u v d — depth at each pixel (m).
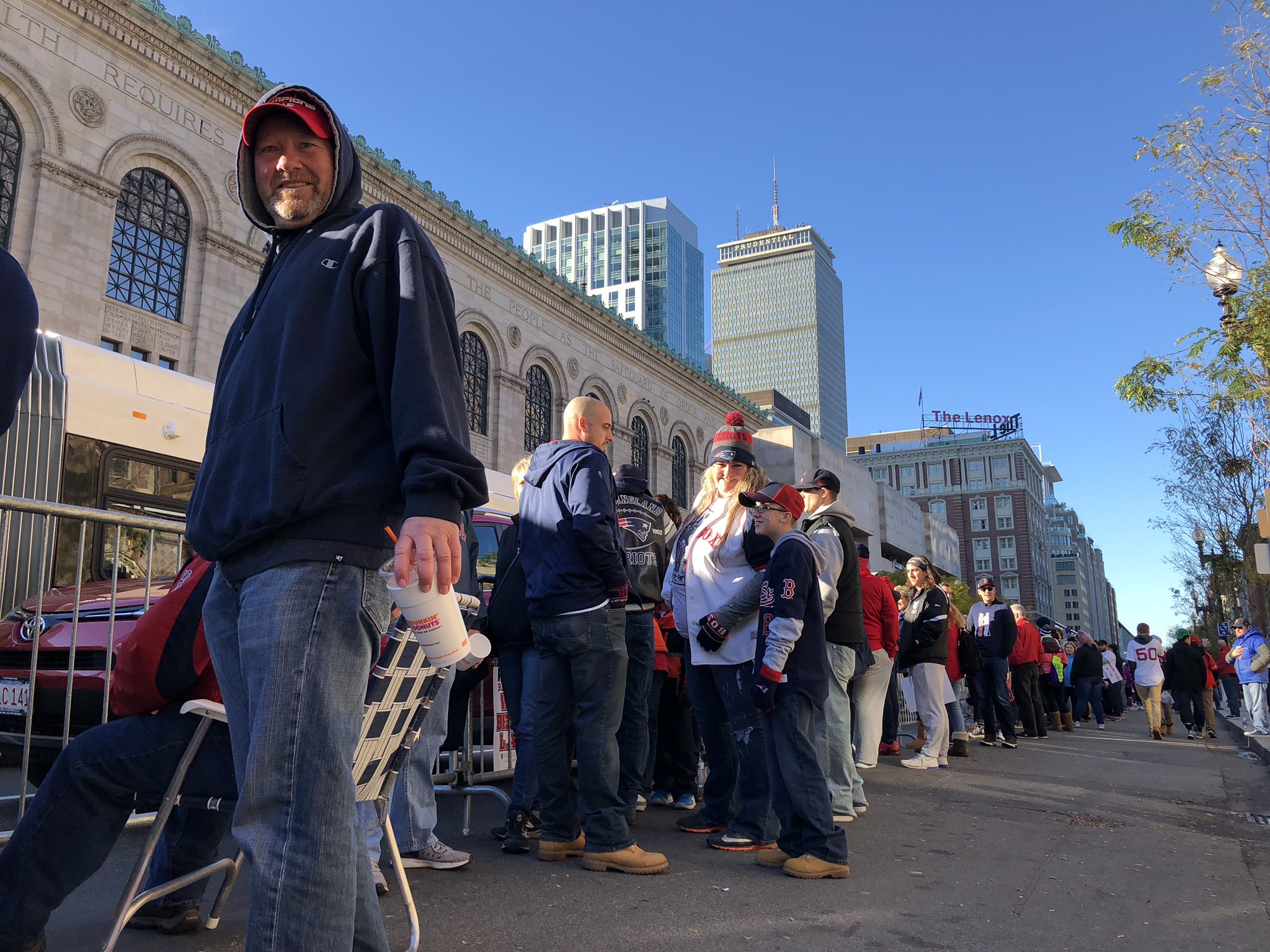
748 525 4.71
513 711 4.76
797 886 3.85
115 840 2.51
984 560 111.94
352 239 1.95
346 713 1.75
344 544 1.77
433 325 1.87
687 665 5.17
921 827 5.37
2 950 2.37
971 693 13.70
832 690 5.48
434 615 1.74
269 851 1.65
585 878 3.86
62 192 16.91
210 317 19.52
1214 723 15.81
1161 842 5.12
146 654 2.38
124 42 18.22
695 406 40.97
